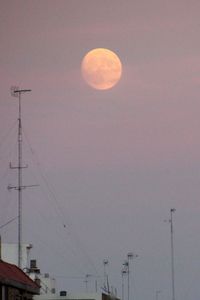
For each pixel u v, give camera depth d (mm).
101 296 153500
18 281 128625
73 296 150875
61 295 149125
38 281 168500
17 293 129375
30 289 139625
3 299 117375
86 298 151500
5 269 130750
